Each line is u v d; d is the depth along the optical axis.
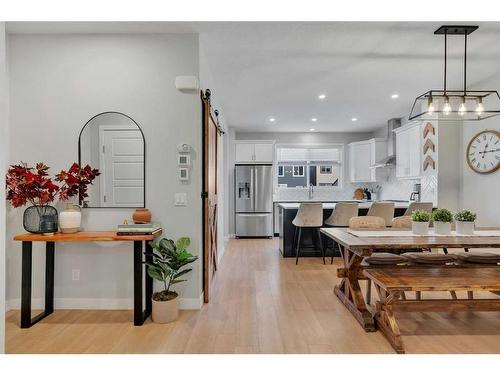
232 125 7.24
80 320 2.86
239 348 2.35
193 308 3.11
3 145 1.55
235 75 4.08
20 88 3.11
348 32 3.00
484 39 3.13
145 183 3.14
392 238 2.88
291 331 2.62
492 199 4.17
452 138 4.80
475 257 3.11
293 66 3.80
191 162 3.13
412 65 3.79
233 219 7.48
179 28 2.99
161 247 2.86
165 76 3.12
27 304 2.71
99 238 2.71
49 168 3.07
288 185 8.19
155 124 3.12
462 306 2.50
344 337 2.51
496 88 4.10
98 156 3.12
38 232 2.79
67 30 3.04
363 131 7.89
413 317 2.90
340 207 4.96
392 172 6.97
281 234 5.67
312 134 8.03
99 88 3.12
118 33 3.10
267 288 3.73
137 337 2.53
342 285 3.43
